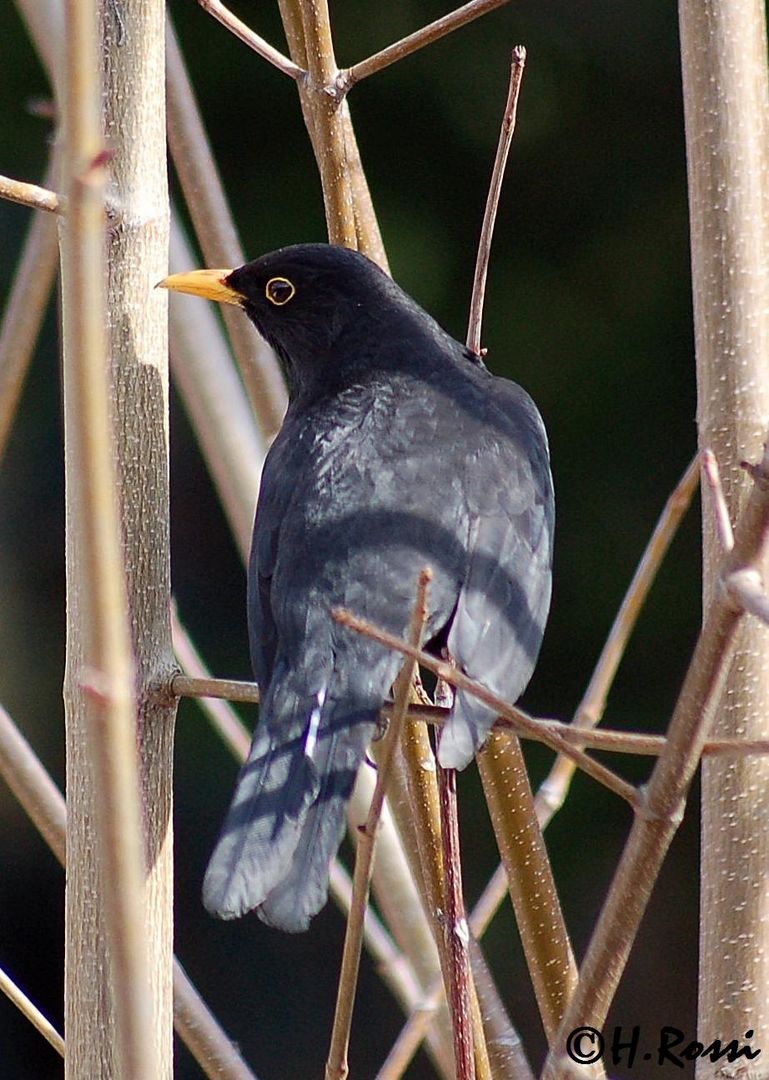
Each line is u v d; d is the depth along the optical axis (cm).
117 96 715
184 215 1636
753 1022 661
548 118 1869
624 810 1755
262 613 746
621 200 1867
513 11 1869
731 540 517
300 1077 1845
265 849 641
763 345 711
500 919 1745
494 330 1847
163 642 702
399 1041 718
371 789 821
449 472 766
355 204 874
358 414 807
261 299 878
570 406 1838
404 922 809
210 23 1869
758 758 675
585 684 1798
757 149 728
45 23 831
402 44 751
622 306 1853
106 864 429
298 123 1878
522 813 696
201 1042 732
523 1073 721
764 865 670
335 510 747
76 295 409
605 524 1819
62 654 1841
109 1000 653
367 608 715
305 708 688
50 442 1856
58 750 1820
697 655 484
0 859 1867
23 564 1852
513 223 1870
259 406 874
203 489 1944
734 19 738
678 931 1814
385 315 865
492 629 726
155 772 688
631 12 1869
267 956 1878
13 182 633
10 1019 1873
